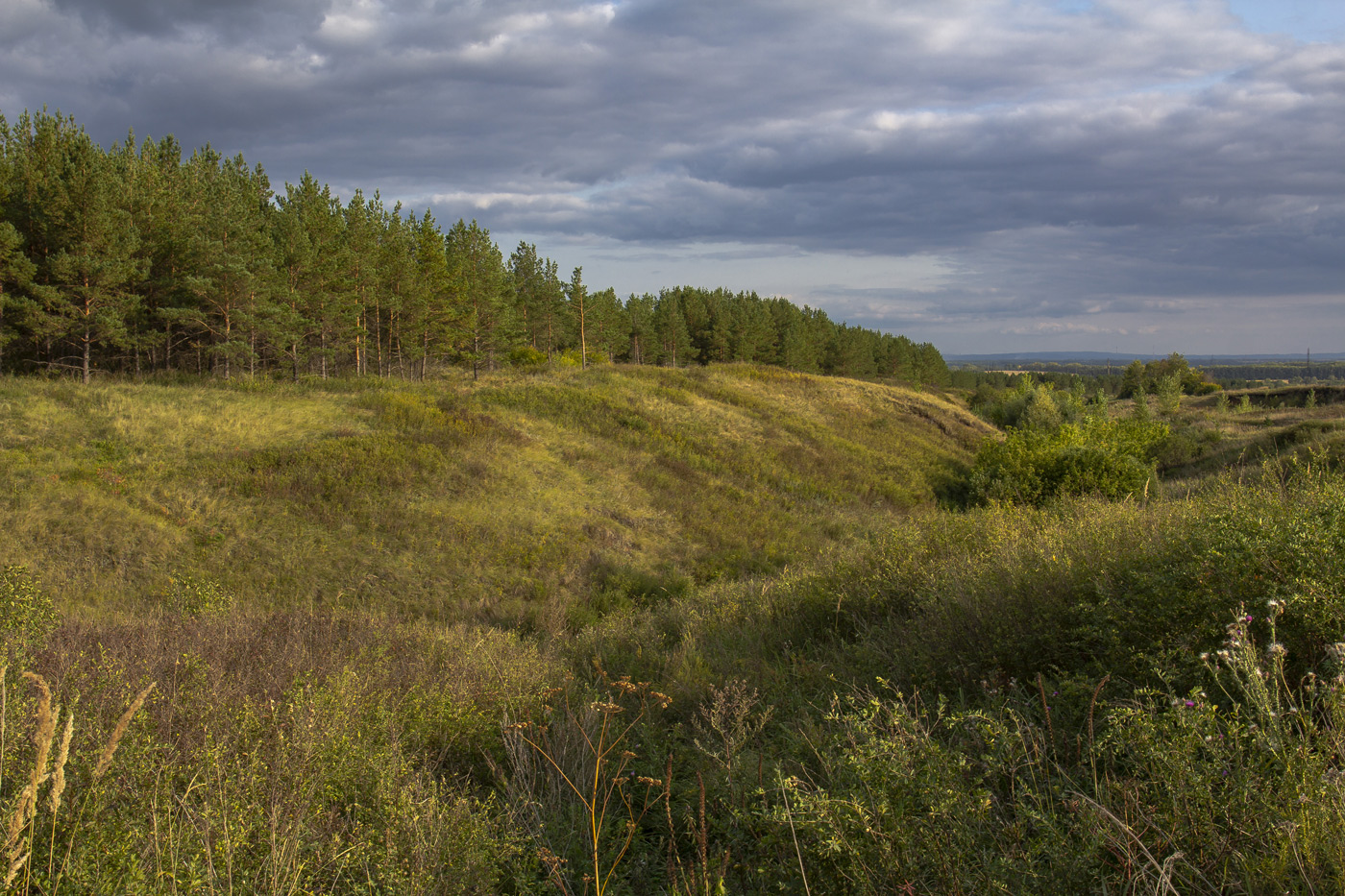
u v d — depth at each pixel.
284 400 25.81
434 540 16.00
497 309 46.06
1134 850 1.77
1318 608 2.36
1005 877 1.75
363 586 13.88
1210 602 2.66
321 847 2.18
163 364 34.78
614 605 13.87
